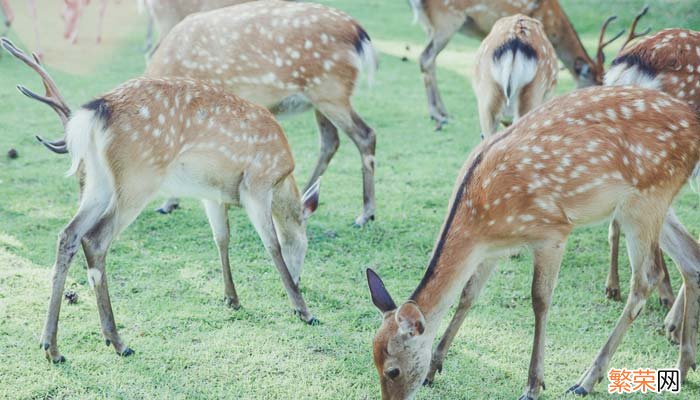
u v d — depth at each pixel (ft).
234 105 17.12
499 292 18.93
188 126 16.38
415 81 36.32
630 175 14.74
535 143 14.71
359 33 21.89
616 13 43.09
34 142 27.81
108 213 15.60
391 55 40.32
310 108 22.50
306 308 17.60
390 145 28.60
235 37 21.17
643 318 17.87
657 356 16.35
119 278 19.17
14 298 17.94
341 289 19.03
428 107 30.83
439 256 14.12
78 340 16.47
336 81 21.67
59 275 15.38
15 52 16.99
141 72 35.76
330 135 23.32
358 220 22.39
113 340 15.98
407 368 13.28
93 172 15.39
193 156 16.61
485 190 14.44
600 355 15.17
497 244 14.75
